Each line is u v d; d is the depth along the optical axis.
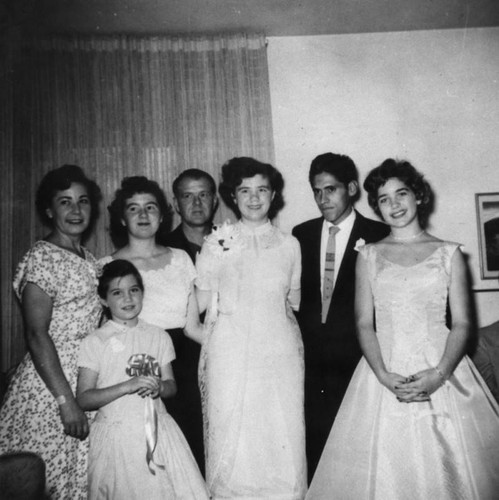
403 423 2.39
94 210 3.86
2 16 3.77
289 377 2.63
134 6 3.71
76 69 3.98
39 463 1.47
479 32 4.30
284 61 4.22
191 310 2.80
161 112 4.01
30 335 2.43
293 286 2.87
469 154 4.23
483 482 2.26
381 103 4.23
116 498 2.27
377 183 2.72
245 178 2.79
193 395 2.83
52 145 3.91
